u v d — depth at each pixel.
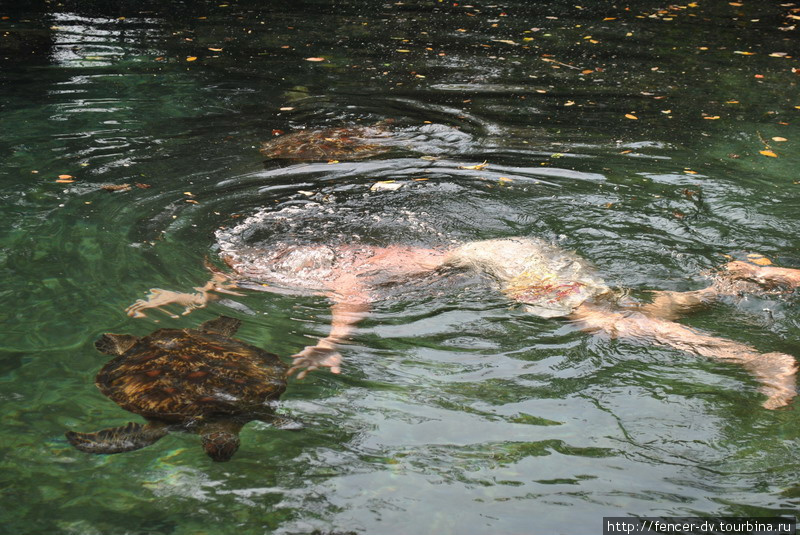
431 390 3.66
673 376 3.71
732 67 9.78
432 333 4.13
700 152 6.87
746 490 2.96
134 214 5.47
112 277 4.64
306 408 3.50
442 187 5.98
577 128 7.54
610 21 12.43
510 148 6.96
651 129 7.52
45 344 3.96
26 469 3.09
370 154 6.76
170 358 3.69
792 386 3.57
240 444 3.26
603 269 4.67
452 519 2.83
